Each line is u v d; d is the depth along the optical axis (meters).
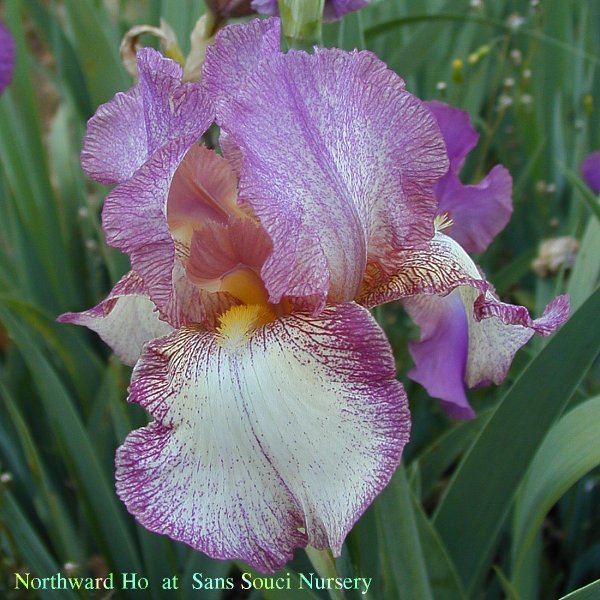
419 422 0.56
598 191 0.58
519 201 0.67
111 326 0.36
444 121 0.39
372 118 0.31
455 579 0.38
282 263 0.30
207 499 0.29
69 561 0.48
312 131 0.30
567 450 0.37
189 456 0.30
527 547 0.39
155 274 0.31
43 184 0.62
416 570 0.35
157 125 0.31
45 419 0.58
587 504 0.53
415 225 0.32
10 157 0.60
